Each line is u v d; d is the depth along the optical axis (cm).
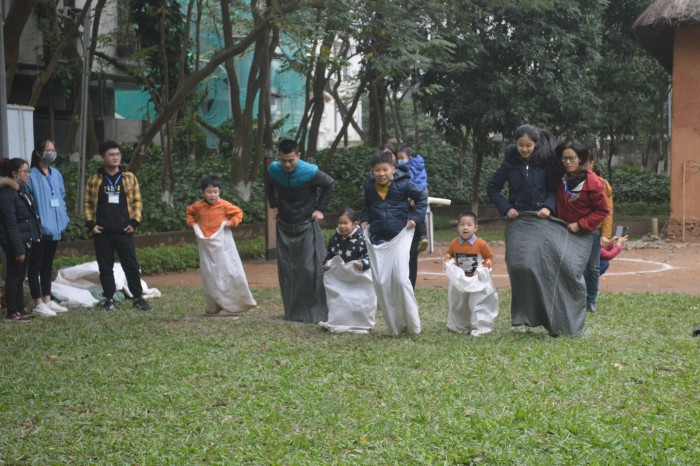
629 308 1026
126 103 3519
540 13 2266
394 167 912
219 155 2830
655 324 923
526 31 2273
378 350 805
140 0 2166
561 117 2377
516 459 510
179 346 836
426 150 3155
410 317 873
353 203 2531
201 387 684
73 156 2375
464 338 866
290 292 991
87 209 1084
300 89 4131
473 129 2519
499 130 2406
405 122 4431
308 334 906
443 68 2148
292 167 968
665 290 1234
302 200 984
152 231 1870
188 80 1736
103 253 1080
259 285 1394
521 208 861
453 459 513
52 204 1064
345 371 724
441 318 1006
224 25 1997
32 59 2211
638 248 1838
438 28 2166
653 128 3684
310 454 531
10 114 1177
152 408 630
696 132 1891
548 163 848
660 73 2933
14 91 2361
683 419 572
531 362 732
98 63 2314
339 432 568
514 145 869
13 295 1015
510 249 851
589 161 849
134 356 796
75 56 2164
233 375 715
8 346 854
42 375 729
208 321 989
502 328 925
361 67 2659
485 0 2200
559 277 844
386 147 1154
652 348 789
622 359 741
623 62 2767
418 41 1888
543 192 853
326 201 987
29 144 1205
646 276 1401
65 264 1453
